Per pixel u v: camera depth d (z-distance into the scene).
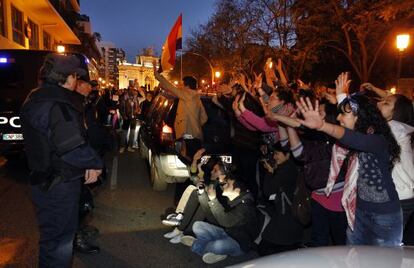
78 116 3.28
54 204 3.26
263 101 4.88
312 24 21.42
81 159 3.20
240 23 28.67
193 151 6.24
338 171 3.19
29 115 3.16
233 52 33.69
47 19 24.44
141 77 87.12
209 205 4.52
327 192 3.28
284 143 4.02
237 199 4.47
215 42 40.66
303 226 4.11
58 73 3.20
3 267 4.15
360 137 2.69
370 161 2.84
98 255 4.49
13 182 7.67
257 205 4.93
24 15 20.81
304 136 3.66
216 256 4.34
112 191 7.11
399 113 3.70
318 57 25.33
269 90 5.25
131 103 12.11
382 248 2.15
